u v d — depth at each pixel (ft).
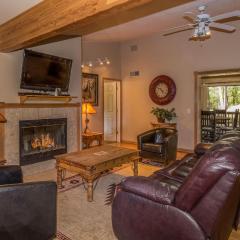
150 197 6.09
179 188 5.75
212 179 5.16
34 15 9.89
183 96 21.20
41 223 6.30
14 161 13.61
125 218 6.67
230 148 5.31
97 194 11.02
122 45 25.00
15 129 13.62
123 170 14.80
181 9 14.47
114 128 26.08
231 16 10.70
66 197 10.61
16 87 13.92
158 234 6.07
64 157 11.39
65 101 16.75
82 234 7.79
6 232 5.87
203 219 5.40
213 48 19.35
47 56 14.70
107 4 6.86
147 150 16.15
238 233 7.88
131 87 24.71
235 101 23.97
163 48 22.12
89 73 22.12
